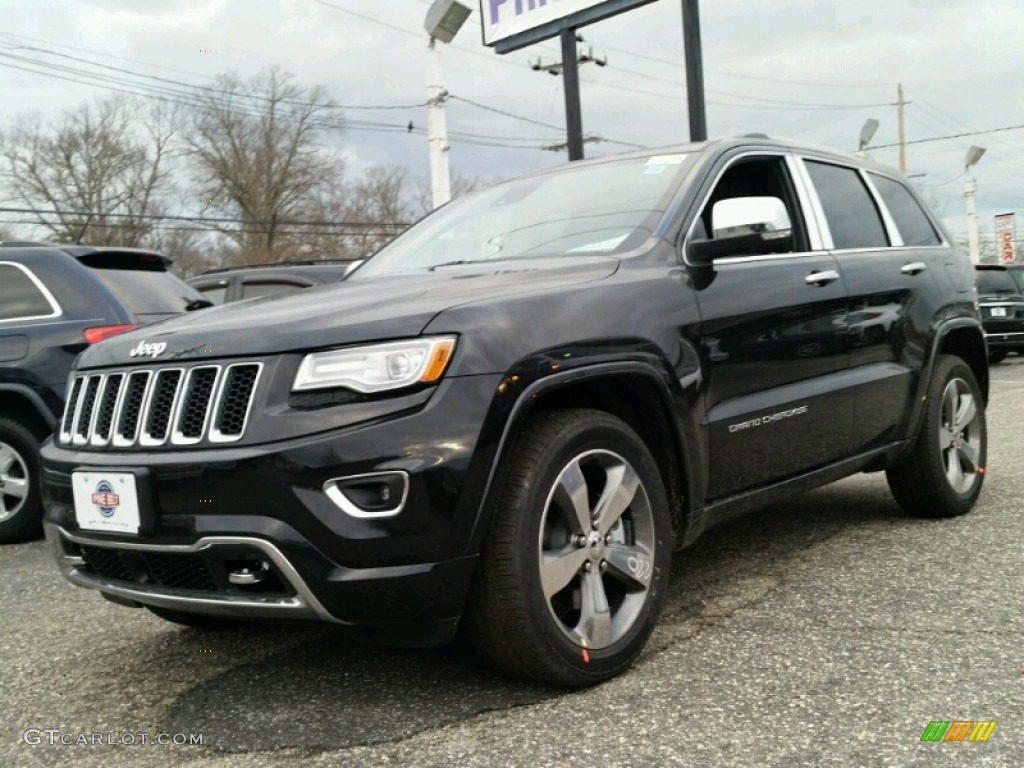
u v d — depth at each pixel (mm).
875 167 4953
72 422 3086
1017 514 4855
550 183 4148
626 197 3711
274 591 2604
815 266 3959
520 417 2631
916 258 4742
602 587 2885
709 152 3820
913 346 4492
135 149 45531
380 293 2992
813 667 2906
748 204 3416
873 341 4215
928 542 4379
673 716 2598
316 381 2547
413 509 2475
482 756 2424
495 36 19203
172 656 3395
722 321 3367
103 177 45625
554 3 18047
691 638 3221
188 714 2838
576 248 3518
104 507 2764
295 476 2465
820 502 5391
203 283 9797
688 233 3465
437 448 2494
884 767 2271
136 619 3900
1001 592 3576
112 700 3006
